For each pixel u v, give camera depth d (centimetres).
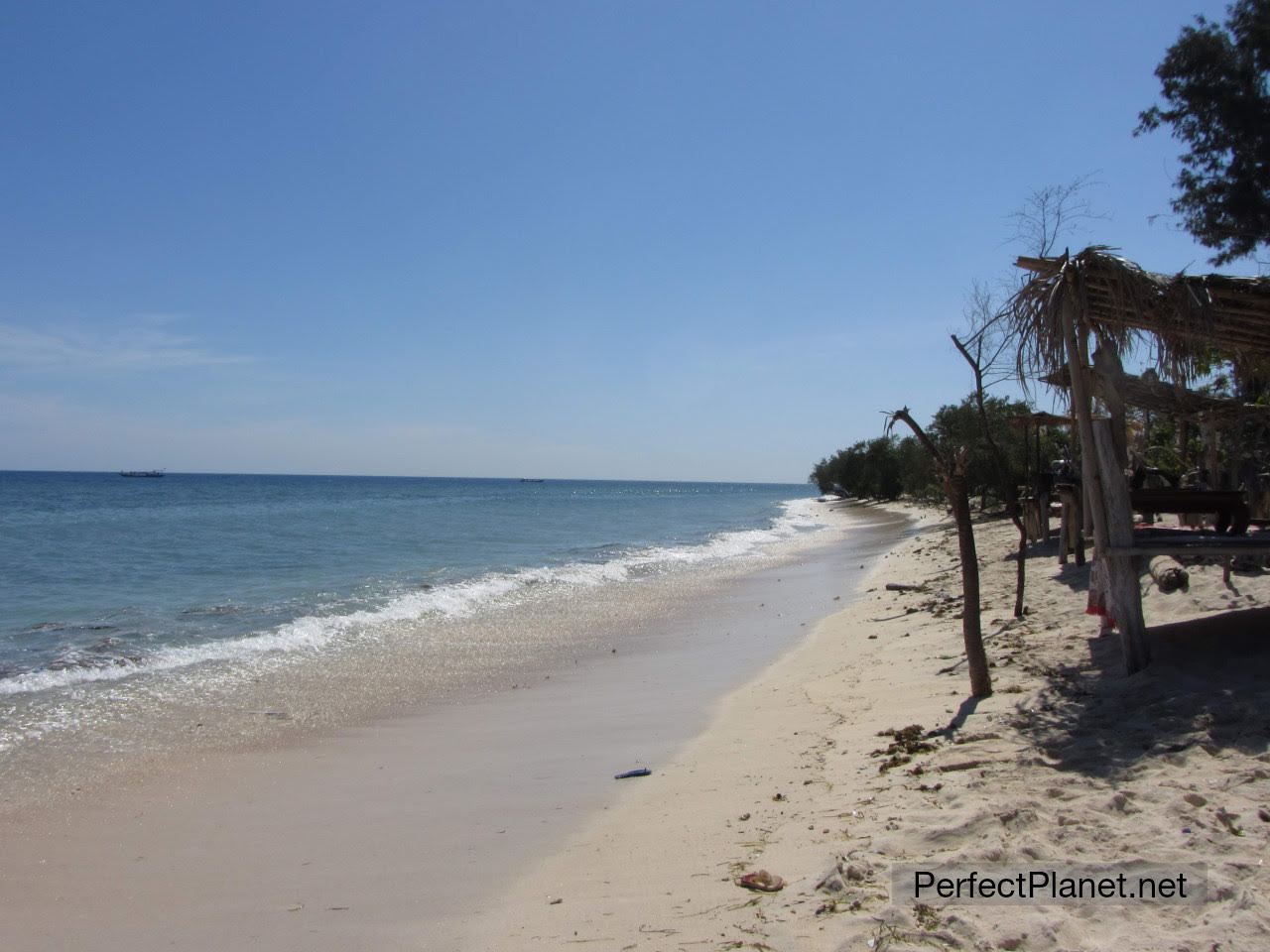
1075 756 547
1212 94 1822
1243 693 600
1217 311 727
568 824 561
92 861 530
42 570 2286
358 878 491
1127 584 702
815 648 1182
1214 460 1327
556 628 1466
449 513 5903
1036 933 346
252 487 14125
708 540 3691
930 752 604
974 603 729
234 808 626
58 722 865
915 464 4781
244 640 1317
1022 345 738
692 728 812
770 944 361
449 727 856
